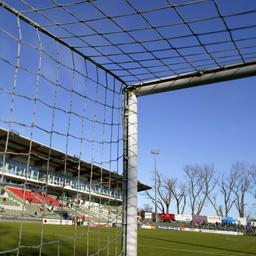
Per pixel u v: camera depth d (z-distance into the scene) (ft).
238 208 198.39
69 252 32.68
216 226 167.84
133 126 18.84
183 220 175.22
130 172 18.22
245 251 53.21
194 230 156.25
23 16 12.90
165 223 167.73
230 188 201.26
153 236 83.56
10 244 37.78
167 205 202.18
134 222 17.61
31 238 44.86
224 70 16.87
